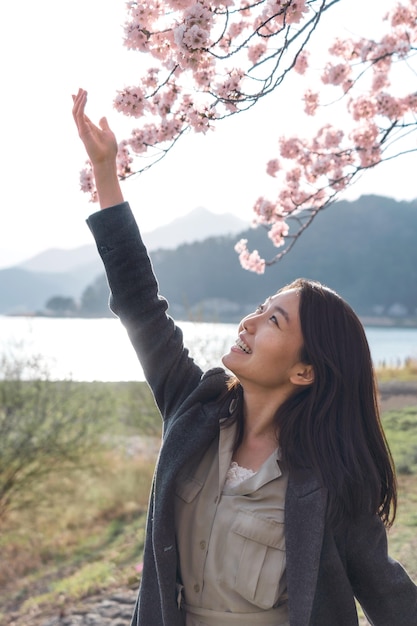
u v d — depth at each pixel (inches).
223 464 70.0
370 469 70.0
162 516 67.7
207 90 120.6
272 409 71.8
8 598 305.9
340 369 70.4
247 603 67.5
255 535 66.9
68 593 269.1
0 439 393.1
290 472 68.3
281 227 194.4
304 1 105.5
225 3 104.3
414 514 241.8
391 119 181.0
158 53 112.9
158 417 461.7
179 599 68.8
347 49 183.5
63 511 414.0
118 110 121.1
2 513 399.2
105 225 76.1
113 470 445.7
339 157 182.9
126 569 286.7
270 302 73.4
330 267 5477.4
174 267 5984.3
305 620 64.1
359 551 70.0
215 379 74.5
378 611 71.7
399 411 485.4
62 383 405.7
